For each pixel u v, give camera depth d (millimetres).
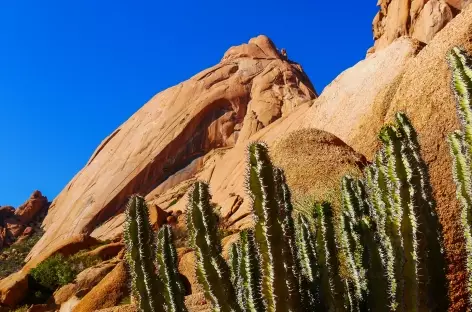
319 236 4219
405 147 3707
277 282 3521
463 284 6258
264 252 3561
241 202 25562
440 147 8695
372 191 4684
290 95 49812
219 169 37594
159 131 50875
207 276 3945
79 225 46156
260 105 48906
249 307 3867
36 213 57938
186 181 45281
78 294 18047
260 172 3619
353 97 19703
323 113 21078
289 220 4195
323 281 4125
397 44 19562
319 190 10758
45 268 20250
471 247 4086
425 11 31953
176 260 4555
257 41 59844
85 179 52312
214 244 4004
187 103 52469
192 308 9172
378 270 4031
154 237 4531
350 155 12836
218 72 54406
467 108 3771
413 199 3623
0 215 56500
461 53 3875
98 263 21281
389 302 3895
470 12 11961
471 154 3764
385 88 15227
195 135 49625
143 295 4383
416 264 3562
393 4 36125
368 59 20750
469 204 4066
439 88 10375
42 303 18797
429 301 3670
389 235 3705
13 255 48469
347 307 4215
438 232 4207
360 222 4453
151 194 46438
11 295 18719
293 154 13062
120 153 51844
